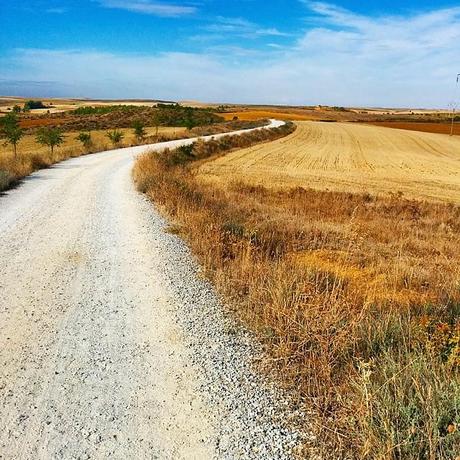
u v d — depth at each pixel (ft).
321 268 25.34
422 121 409.90
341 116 467.93
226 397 13.26
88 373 14.43
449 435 10.04
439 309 18.88
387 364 13.30
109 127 279.90
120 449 11.17
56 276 23.24
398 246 36.24
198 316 18.75
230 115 408.46
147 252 27.63
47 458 10.82
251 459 10.87
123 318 18.51
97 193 50.34
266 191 66.33
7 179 53.21
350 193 68.80
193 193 44.60
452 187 92.73
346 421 11.69
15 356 15.35
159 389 13.65
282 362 14.98
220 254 26.04
